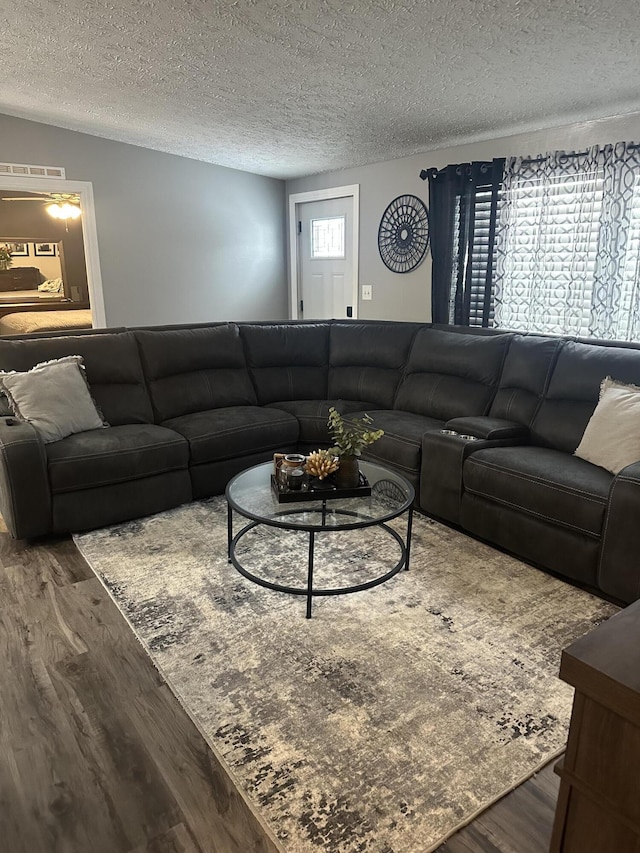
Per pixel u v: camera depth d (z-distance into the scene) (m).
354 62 2.98
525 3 2.25
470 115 3.66
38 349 3.46
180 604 2.41
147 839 1.40
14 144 4.33
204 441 3.44
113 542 2.97
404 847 1.38
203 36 2.80
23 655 2.08
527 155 3.94
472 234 4.21
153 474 3.24
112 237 4.90
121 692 1.90
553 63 2.80
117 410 3.59
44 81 3.54
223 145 4.75
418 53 2.80
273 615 2.33
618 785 0.88
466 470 2.94
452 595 2.47
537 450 2.98
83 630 2.23
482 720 1.77
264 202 5.82
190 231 5.33
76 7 2.59
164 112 4.04
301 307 6.12
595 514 2.37
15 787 1.55
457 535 3.06
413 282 4.87
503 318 4.14
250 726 1.75
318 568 2.70
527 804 1.50
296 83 3.35
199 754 1.65
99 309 4.93
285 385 4.40
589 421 2.88
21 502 2.83
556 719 1.78
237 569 2.60
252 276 5.87
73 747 1.68
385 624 2.27
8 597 2.46
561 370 3.21
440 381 3.86
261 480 2.77
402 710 1.81
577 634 2.20
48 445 3.02
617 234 3.42
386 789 1.53
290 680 1.95
